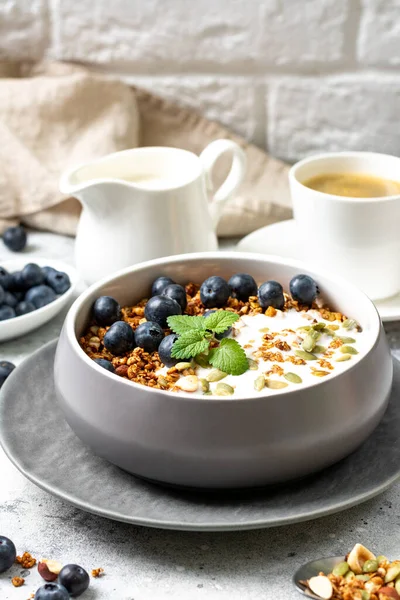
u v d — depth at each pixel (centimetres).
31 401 77
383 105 102
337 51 101
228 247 98
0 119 101
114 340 75
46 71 106
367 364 71
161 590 68
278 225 96
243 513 68
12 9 104
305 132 105
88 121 102
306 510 68
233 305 79
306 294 78
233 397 68
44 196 99
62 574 67
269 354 73
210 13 101
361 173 91
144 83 106
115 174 92
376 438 74
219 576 68
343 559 68
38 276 89
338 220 85
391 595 66
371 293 88
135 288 80
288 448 68
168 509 69
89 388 70
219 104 105
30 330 88
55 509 73
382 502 73
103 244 88
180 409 68
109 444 70
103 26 104
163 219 87
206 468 68
